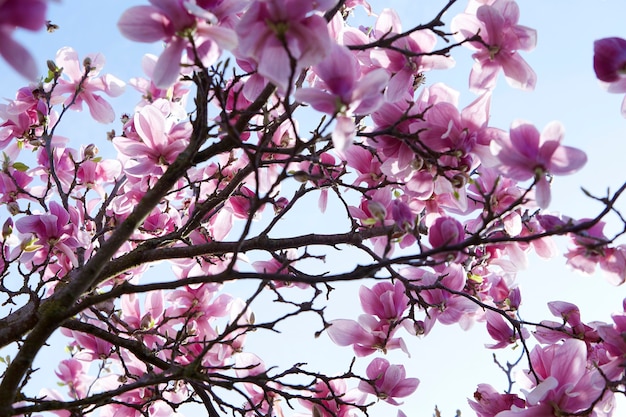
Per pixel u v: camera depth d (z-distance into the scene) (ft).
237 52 10.29
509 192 13.88
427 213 14.24
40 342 10.45
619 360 12.08
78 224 15.01
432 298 13.60
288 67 8.59
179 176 10.87
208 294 16.39
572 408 11.04
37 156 17.42
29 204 15.43
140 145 13.34
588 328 13.64
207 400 12.99
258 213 16.17
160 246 14.39
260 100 11.09
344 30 13.34
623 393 11.08
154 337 16.26
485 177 13.89
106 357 16.52
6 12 6.21
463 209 12.48
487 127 11.18
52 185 17.57
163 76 9.04
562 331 13.56
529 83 11.89
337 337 13.98
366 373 14.19
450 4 11.48
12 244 14.73
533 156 9.49
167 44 9.05
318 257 13.24
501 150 9.60
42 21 6.37
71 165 17.72
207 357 16.12
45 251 15.30
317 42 8.36
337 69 8.86
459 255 10.84
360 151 14.33
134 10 8.71
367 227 13.76
